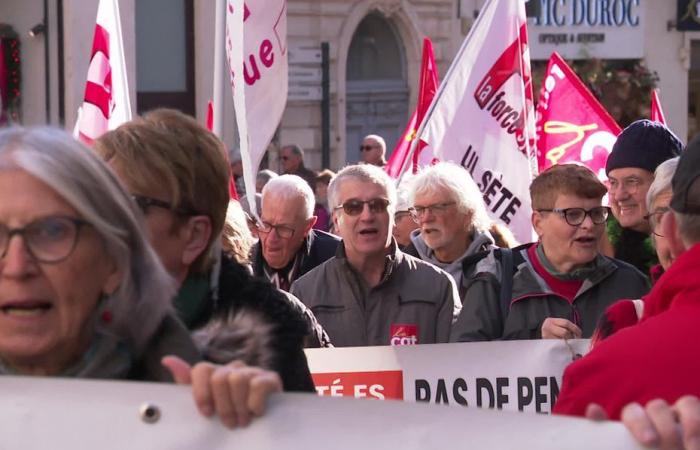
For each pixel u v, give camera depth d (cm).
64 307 220
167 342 240
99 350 232
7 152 218
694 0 2427
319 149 2069
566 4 2348
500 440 210
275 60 520
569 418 208
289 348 290
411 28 2170
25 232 216
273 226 605
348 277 511
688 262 266
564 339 440
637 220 550
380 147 1361
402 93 2214
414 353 440
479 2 2242
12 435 212
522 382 440
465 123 666
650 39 2419
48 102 1820
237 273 302
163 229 286
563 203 472
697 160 273
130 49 1808
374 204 506
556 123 730
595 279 480
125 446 210
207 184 290
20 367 227
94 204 221
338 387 439
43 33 1812
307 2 2052
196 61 1897
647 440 199
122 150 286
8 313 218
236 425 208
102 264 224
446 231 570
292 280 614
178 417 210
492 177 667
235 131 1550
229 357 247
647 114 2311
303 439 208
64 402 212
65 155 220
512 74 666
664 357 253
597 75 2295
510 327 480
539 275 484
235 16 507
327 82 2023
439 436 209
